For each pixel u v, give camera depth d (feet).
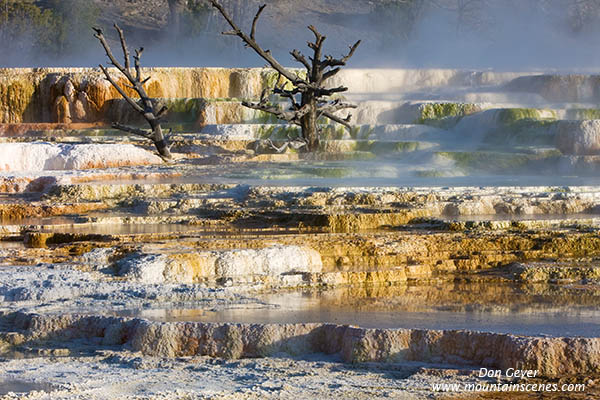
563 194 74.38
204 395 28.84
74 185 79.25
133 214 70.79
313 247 53.31
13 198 80.18
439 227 62.85
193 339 35.17
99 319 37.70
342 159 115.44
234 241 54.24
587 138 111.55
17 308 40.52
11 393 29.09
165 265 47.24
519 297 44.39
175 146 122.42
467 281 49.60
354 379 30.94
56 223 66.03
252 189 76.74
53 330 37.76
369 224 64.03
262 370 32.32
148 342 35.22
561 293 45.78
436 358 33.24
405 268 50.78
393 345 33.47
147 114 112.68
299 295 44.60
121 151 107.14
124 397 28.60
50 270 47.24
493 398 28.66
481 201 71.26
